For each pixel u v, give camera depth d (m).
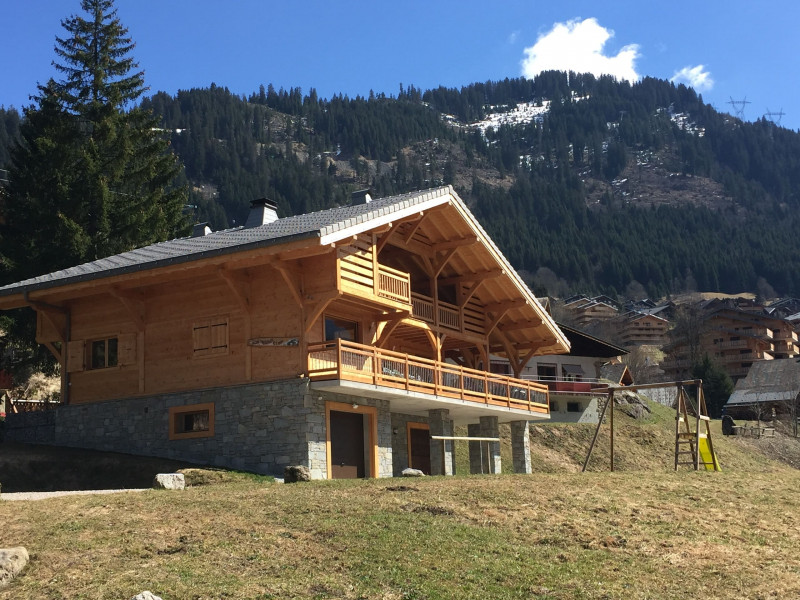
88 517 15.62
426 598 12.71
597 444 53.78
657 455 54.94
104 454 27.52
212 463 26.59
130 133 45.09
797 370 88.06
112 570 13.03
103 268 28.30
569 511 17.89
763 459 61.16
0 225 42.38
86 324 30.00
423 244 31.89
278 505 16.91
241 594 12.37
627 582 13.91
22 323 40.06
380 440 28.52
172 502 17.00
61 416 29.81
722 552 15.88
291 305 26.20
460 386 31.62
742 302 158.38
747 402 85.19
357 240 26.86
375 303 27.78
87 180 41.66
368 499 17.69
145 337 28.73
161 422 27.78
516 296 35.12
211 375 27.25
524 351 39.12
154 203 44.12
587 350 60.12
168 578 12.76
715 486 21.84
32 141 42.78
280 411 25.75
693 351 114.88
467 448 43.34
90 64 45.59
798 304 182.38
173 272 26.02
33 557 13.37
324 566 13.70
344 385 25.38
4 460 26.25
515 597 12.99
